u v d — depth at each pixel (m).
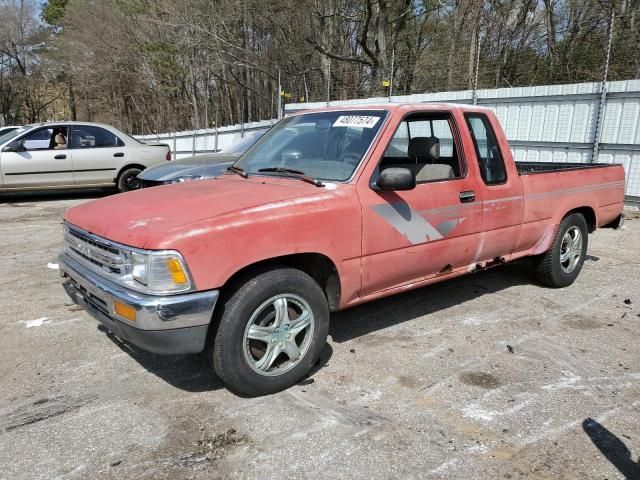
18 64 44.97
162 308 2.77
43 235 8.11
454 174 4.24
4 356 3.87
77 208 3.75
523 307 4.90
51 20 48.25
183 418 3.04
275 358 3.25
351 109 4.12
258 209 3.11
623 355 3.88
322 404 3.19
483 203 4.31
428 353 3.90
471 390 3.36
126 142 12.03
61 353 3.91
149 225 2.97
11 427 2.95
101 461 2.65
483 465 2.62
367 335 4.24
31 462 2.65
